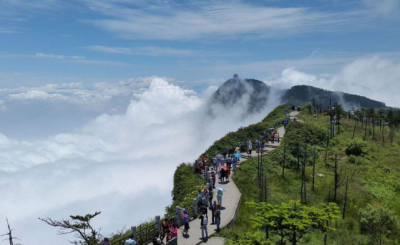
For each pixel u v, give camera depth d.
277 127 56.94
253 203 14.40
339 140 48.81
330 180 33.97
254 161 38.09
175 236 19.33
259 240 13.41
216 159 36.16
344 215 26.12
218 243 19.69
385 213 24.34
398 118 63.91
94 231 14.24
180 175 35.12
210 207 23.94
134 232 19.06
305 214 12.81
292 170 36.94
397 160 41.53
